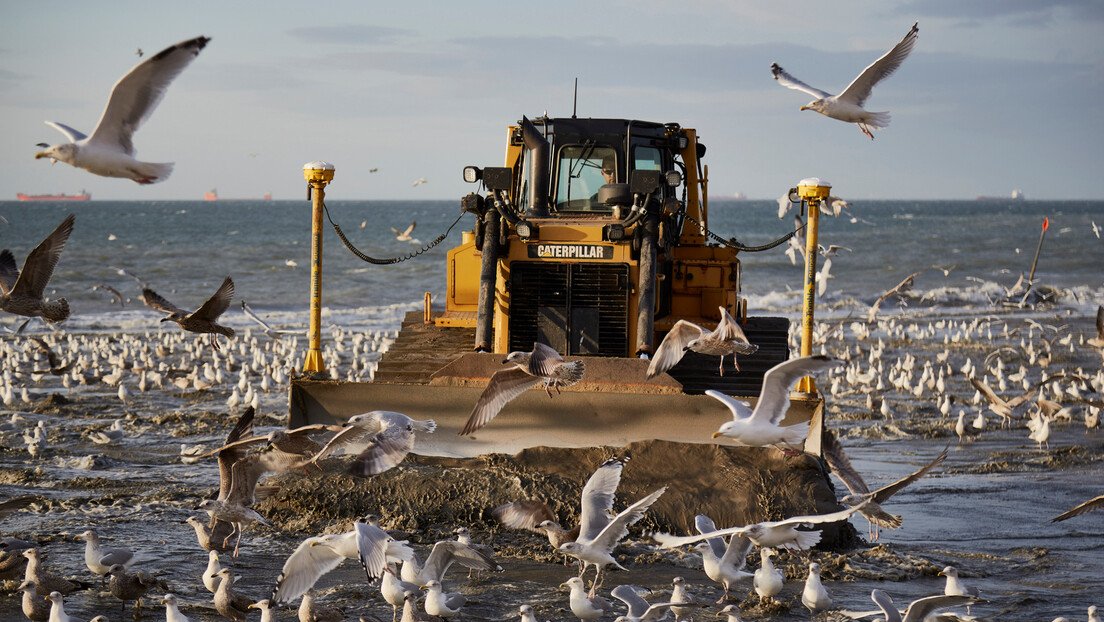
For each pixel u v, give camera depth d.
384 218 178.75
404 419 8.76
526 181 16.30
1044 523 14.30
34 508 14.28
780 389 8.77
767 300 57.28
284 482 13.40
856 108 10.34
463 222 154.75
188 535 12.98
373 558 8.43
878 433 21.52
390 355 15.90
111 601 10.71
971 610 10.52
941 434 21.47
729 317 9.41
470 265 15.90
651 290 14.38
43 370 27.48
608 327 14.67
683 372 15.40
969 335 40.75
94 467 17.02
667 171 16.58
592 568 11.79
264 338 40.53
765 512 12.60
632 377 14.02
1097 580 11.62
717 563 10.42
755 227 149.25
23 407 23.59
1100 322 21.33
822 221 163.88
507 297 14.81
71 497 14.82
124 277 63.81
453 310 15.88
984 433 21.62
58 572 11.41
